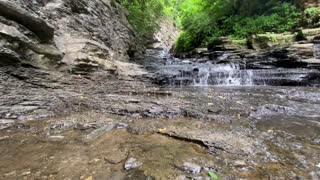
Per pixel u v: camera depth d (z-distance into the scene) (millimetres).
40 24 5914
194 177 1682
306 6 13844
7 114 3406
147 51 22578
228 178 1672
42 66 5742
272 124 3131
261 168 1831
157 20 28016
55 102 4246
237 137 2562
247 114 3709
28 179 1653
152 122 3213
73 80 6172
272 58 11227
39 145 2320
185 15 30219
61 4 8766
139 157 2035
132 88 6973
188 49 22547
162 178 1672
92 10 11250
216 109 4035
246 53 13102
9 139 2486
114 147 2273
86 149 2221
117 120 3275
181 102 4707
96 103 4363
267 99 5281
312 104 4645
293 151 2178
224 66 11625
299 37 12117
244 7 18594
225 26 19344
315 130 2854
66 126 2967
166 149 2230
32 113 3561
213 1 23219
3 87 4297
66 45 7402
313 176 1704
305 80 8516
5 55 4695
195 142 2414
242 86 8805
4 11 5113
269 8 16984
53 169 1804
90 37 9961
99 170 1790
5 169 1803
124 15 17391
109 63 8172
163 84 9445
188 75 10508
